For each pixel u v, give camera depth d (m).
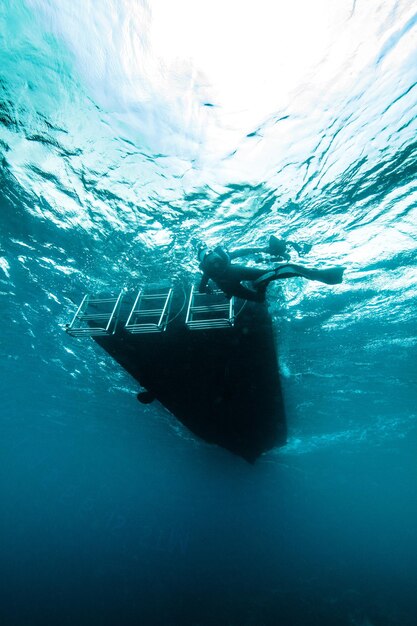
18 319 5.45
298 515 15.41
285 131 2.50
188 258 3.45
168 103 2.36
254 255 3.46
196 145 2.60
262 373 3.92
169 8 1.89
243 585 12.69
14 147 2.60
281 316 4.35
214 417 5.03
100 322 3.43
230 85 2.25
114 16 1.91
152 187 2.90
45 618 11.92
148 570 13.09
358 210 3.05
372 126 2.44
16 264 4.08
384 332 4.84
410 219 3.09
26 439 12.88
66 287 4.26
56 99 2.30
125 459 13.55
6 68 2.12
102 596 12.34
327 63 2.12
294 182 2.84
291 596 12.09
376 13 1.87
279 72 2.18
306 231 3.28
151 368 3.92
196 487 15.48
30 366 7.16
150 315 3.29
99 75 2.19
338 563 13.28
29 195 3.03
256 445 6.00
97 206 3.09
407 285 3.91
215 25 1.96
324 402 6.98
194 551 14.02
